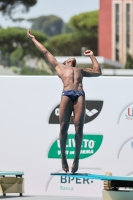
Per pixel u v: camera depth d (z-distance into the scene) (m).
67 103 31.38
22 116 41.66
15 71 128.75
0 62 121.25
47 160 41.25
